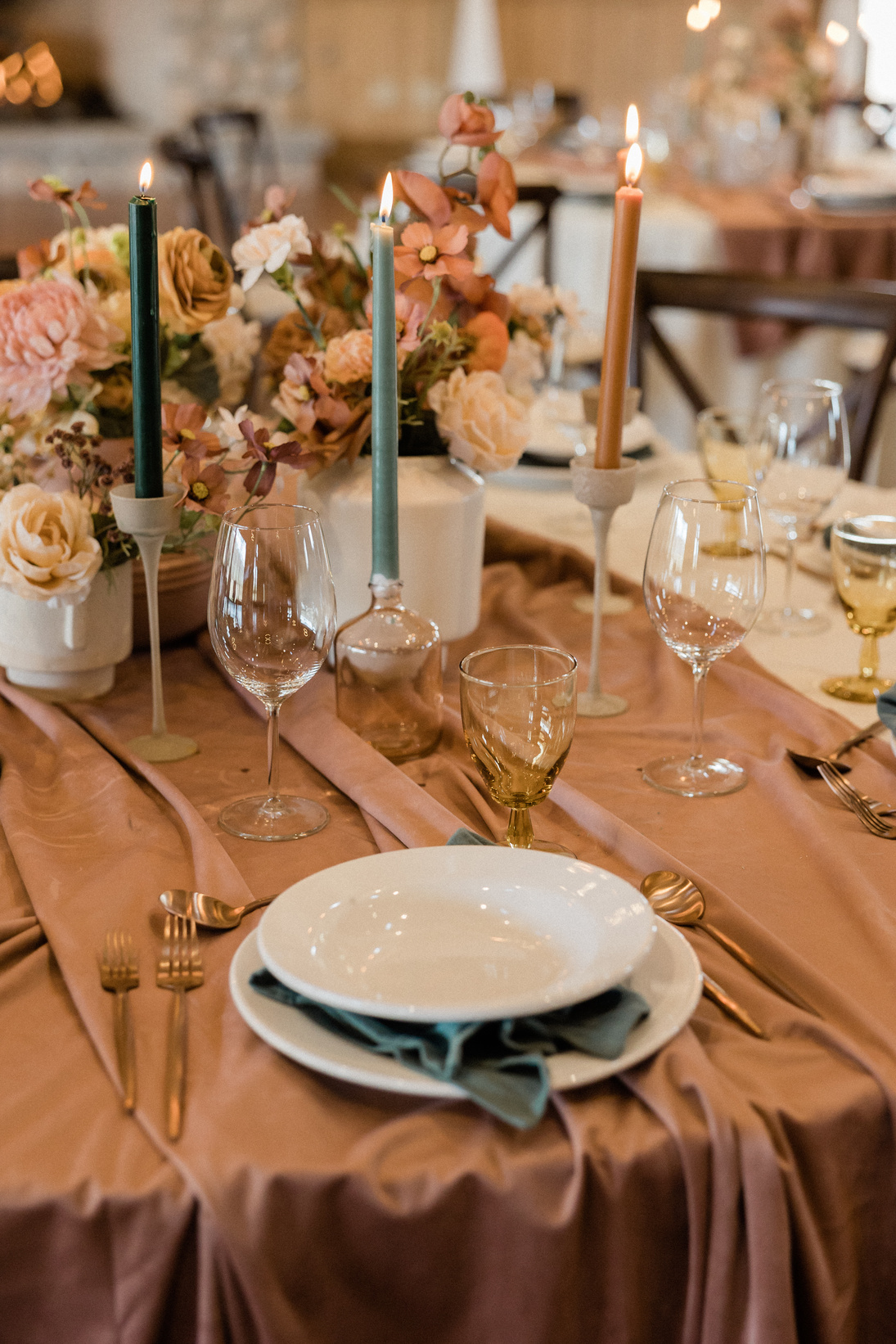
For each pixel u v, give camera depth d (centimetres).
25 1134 58
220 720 106
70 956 70
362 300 114
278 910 66
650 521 152
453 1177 55
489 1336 58
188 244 108
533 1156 56
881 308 204
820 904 78
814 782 94
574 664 81
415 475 107
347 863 71
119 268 111
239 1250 54
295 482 106
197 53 751
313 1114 58
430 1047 58
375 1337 58
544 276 293
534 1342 57
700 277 216
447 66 796
